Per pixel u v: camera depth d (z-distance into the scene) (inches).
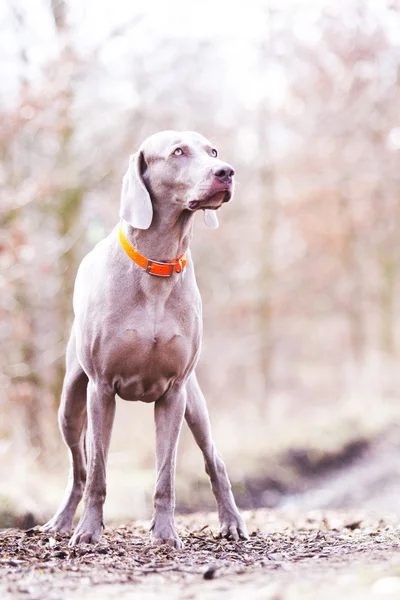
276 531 240.4
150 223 192.4
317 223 914.1
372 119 797.9
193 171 190.7
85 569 159.2
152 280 193.0
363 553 171.8
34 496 317.1
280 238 934.4
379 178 824.9
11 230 423.8
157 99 533.0
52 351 470.3
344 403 729.6
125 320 192.9
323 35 781.3
